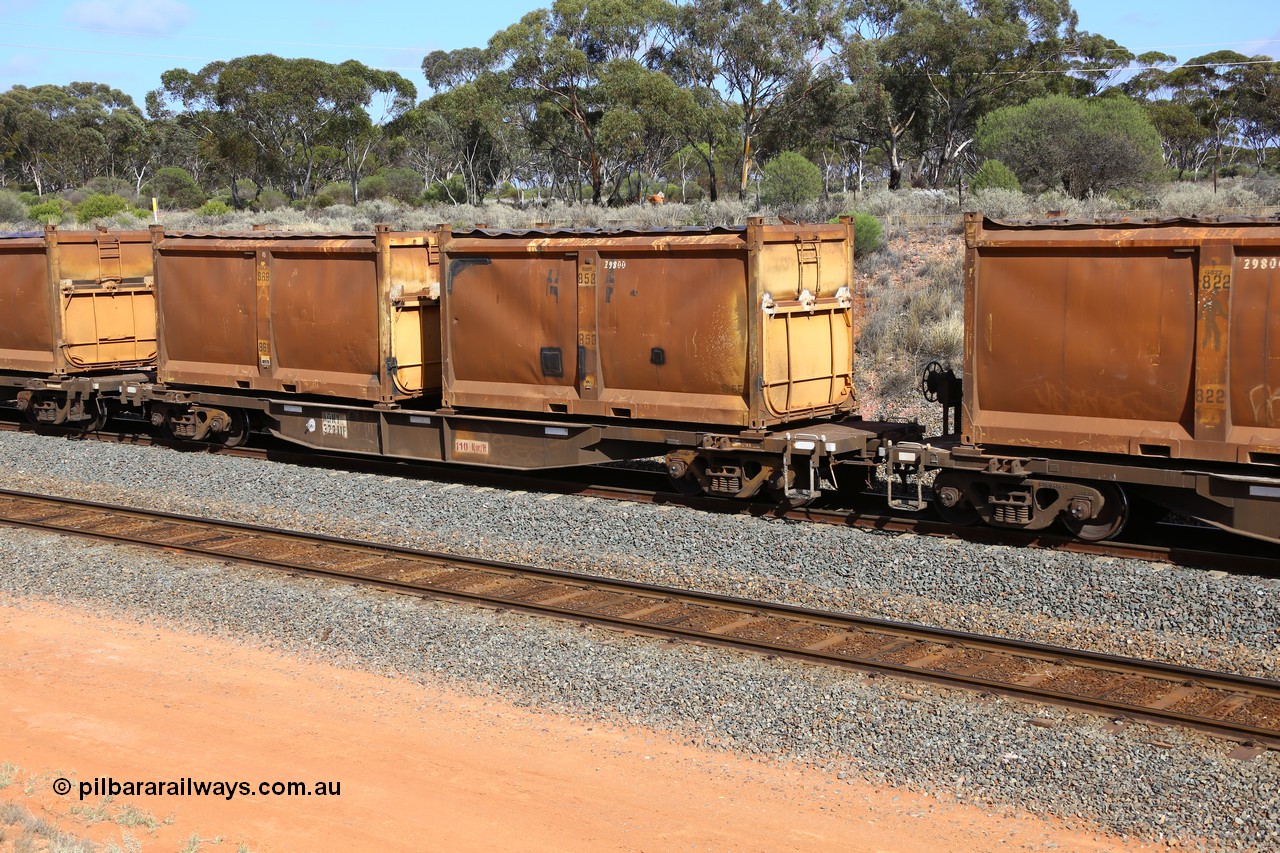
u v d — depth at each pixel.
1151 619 9.58
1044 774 7.03
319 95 80.44
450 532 13.01
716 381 13.03
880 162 80.62
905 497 12.66
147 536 12.83
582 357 13.88
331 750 7.68
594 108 63.56
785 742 7.65
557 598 10.50
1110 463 11.09
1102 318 10.87
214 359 17.47
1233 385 10.30
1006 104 63.31
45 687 8.87
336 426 16.25
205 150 84.00
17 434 19.50
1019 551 11.20
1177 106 77.75
